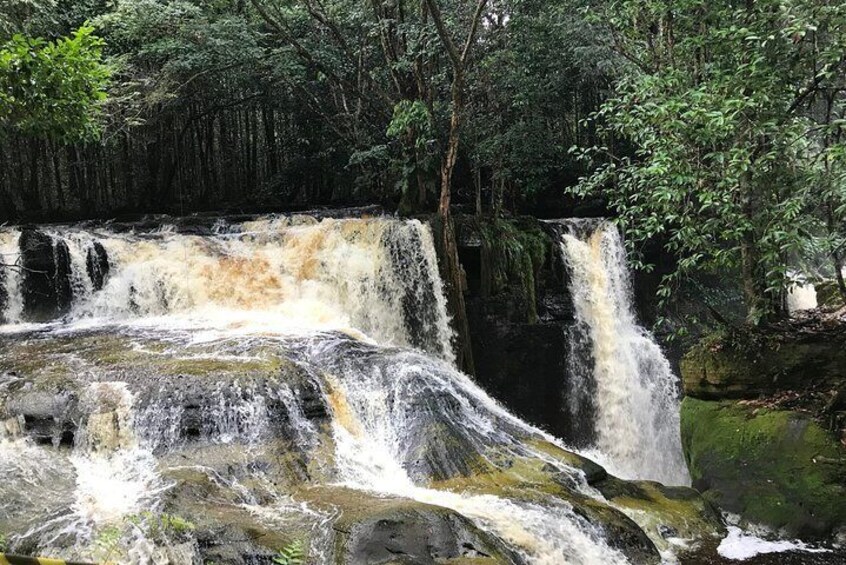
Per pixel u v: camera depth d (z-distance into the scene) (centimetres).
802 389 817
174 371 799
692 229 802
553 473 754
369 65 1563
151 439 716
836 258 809
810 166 756
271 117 2100
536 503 675
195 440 717
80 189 1973
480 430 829
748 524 752
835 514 708
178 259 1231
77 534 545
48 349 942
